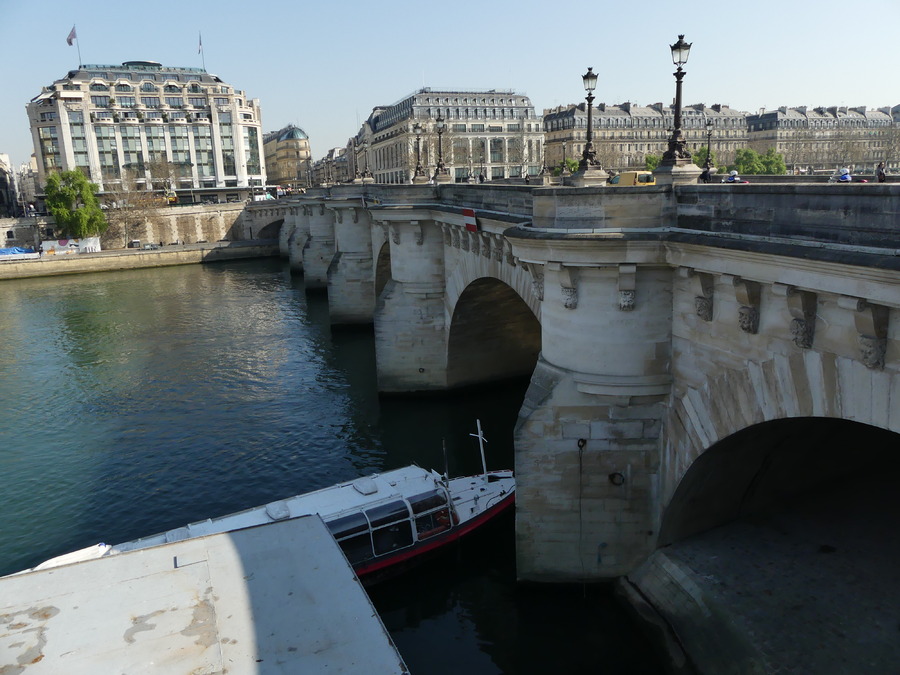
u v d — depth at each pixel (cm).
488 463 3566
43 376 5272
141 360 5641
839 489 2347
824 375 1441
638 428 2092
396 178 18250
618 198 1864
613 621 2177
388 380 4397
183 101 17700
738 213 1623
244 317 7300
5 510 3197
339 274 6391
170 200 15975
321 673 898
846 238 1332
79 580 1094
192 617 1002
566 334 2073
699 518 2192
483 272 3384
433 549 2588
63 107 16288
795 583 1944
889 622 1761
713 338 1800
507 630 2223
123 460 3691
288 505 2628
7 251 11694
